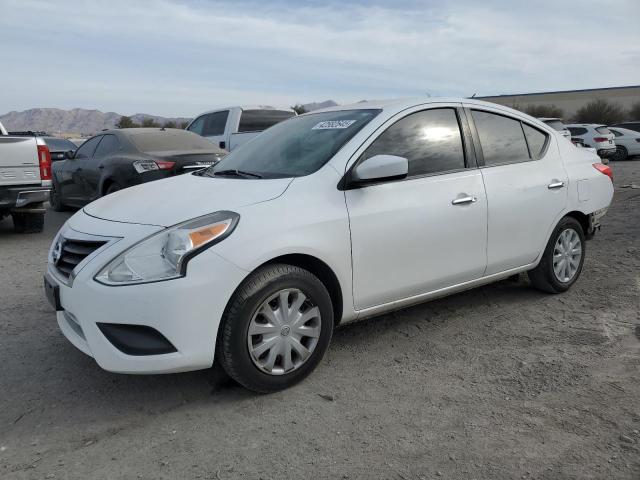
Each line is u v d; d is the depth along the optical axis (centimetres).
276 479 251
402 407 311
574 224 486
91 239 318
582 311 449
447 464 258
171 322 289
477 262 412
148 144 838
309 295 328
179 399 325
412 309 464
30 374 360
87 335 302
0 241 799
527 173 445
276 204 324
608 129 2078
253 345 314
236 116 1209
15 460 269
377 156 346
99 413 312
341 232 338
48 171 794
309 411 309
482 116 436
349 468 258
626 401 308
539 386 329
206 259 294
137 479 254
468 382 338
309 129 410
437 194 385
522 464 256
